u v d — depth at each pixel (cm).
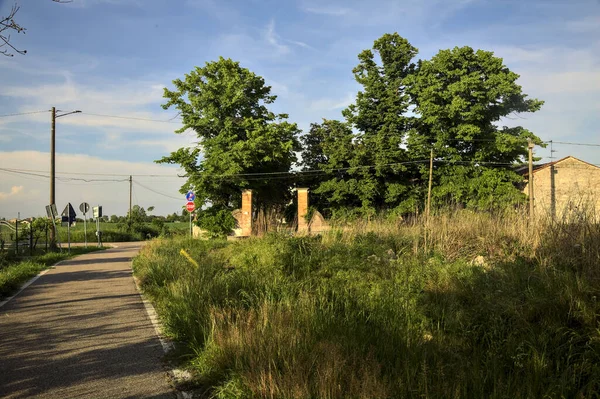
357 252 1151
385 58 3406
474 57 3070
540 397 484
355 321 686
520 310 660
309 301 736
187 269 1152
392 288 862
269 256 1136
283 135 3128
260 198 3272
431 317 736
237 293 866
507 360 570
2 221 2803
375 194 3097
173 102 3066
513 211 1215
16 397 492
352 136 3259
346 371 488
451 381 498
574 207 955
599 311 608
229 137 2950
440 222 1275
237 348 561
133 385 525
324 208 3353
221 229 2788
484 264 962
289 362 514
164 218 8106
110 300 1027
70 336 726
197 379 538
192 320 730
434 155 3111
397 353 576
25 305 983
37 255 2317
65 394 500
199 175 2922
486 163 3072
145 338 713
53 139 2970
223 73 3066
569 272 732
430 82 3086
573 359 552
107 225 6247
